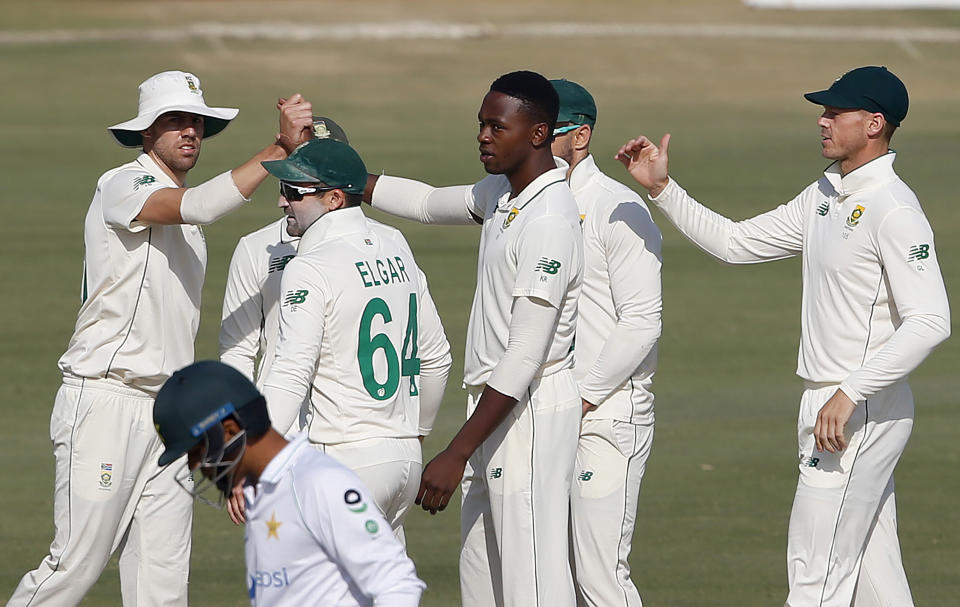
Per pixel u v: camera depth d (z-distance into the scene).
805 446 19.62
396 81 108.94
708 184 73.19
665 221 66.25
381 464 17.72
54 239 59.34
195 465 12.77
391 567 12.47
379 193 21.66
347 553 12.47
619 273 20.55
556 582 18.25
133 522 20.22
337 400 17.67
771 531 28.45
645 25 135.25
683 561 26.38
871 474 19.11
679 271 57.06
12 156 77.56
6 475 31.92
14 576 24.89
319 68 112.50
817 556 19.23
